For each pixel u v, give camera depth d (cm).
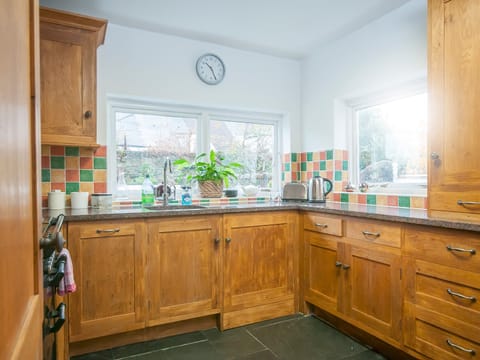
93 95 221
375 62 257
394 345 181
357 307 205
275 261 248
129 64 262
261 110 323
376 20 255
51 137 211
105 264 198
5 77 44
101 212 205
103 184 254
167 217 213
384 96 270
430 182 184
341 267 217
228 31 270
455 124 172
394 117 264
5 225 43
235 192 304
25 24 57
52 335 117
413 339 171
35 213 64
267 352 201
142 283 206
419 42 227
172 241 215
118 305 201
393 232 183
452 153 174
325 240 231
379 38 254
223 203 294
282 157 341
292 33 275
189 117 303
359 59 270
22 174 54
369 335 208
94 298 195
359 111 297
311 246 245
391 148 267
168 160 270
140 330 214
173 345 209
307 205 254
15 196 49
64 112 214
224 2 226
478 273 143
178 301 216
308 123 326
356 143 299
